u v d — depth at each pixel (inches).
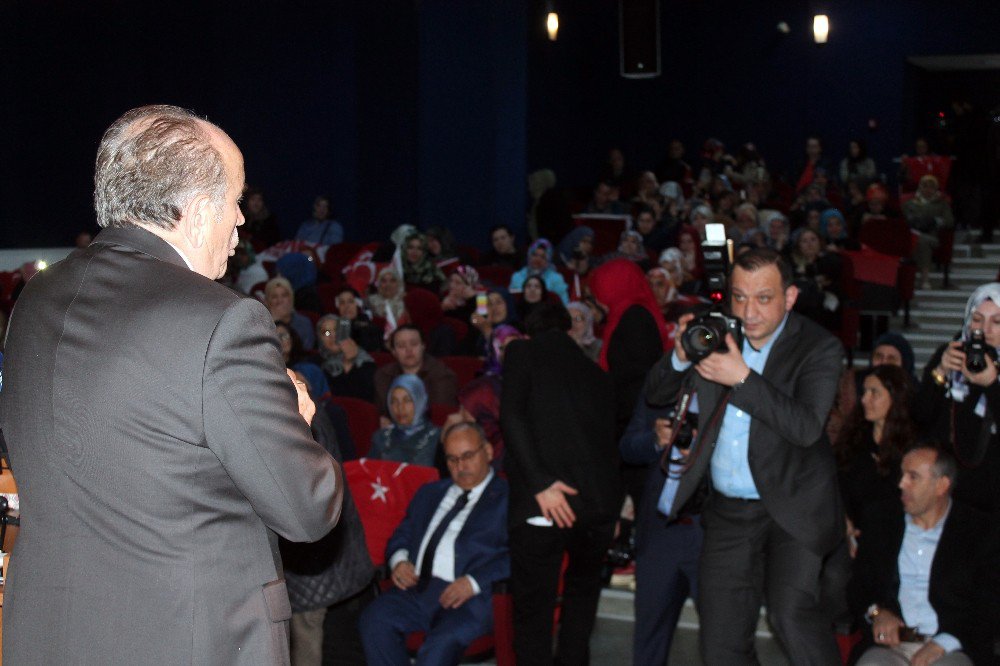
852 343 342.0
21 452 63.4
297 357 233.5
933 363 154.3
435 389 235.5
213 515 62.5
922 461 140.7
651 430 152.2
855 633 155.5
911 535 145.4
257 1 550.0
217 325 61.8
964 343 142.0
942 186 565.9
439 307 331.0
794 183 696.4
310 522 64.0
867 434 168.1
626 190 625.0
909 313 406.6
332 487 65.5
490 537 162.7
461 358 263.1
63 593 61.7
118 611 61.2
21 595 62.9
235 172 67.9
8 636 63.3
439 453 194.1
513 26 432.8
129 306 62.4
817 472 120.6
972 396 144.6
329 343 253.3
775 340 123.0
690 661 173.3
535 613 148.7
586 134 756.0
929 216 443.8
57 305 63.8
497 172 434.0
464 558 161.6
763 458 118.9
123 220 65.4
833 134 695.1
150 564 61.2
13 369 64.2
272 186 557.9
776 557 121.7
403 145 583.5
